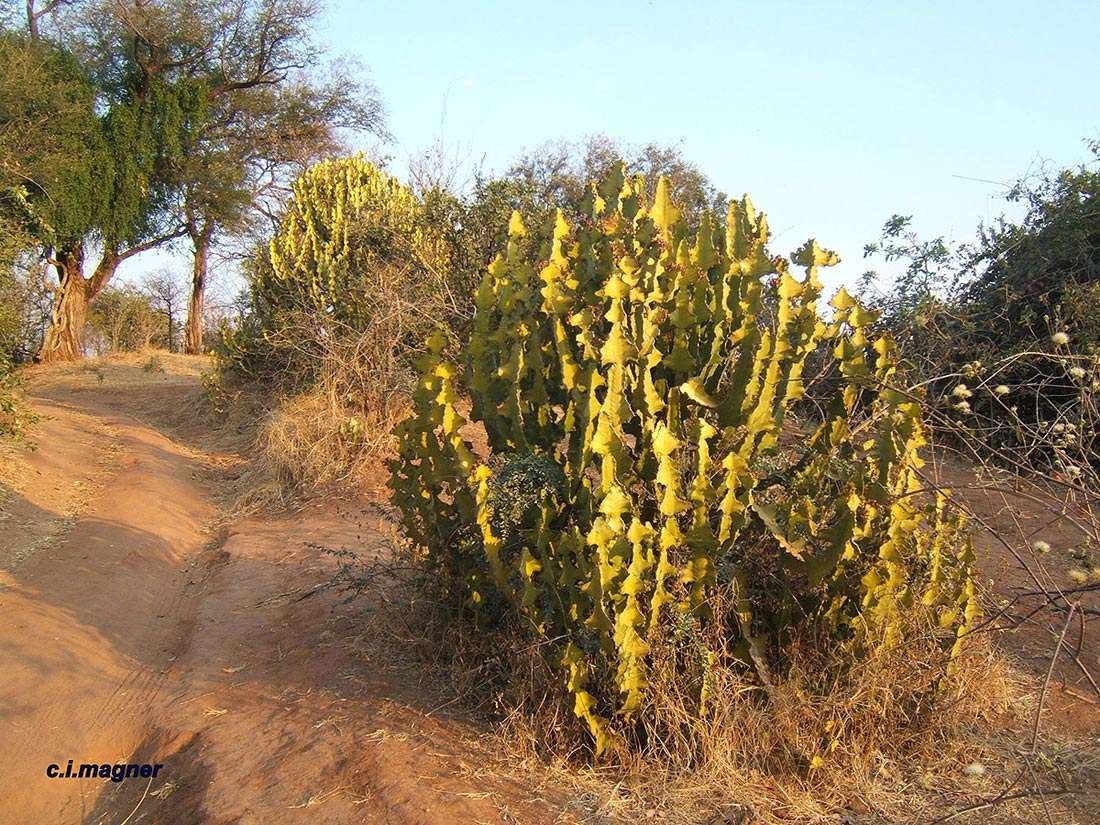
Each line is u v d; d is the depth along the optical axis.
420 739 4.11
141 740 4.75
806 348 4.15
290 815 3.67
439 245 11.00
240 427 13.65
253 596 6.66
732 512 3.83
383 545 7.42
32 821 4.16
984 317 8.59
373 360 10.86
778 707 3.85
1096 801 3.63
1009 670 4.61
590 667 3.87
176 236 23.86
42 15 23.14
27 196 17.81
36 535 8.10
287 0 23.78
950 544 4.37
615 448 3.83
